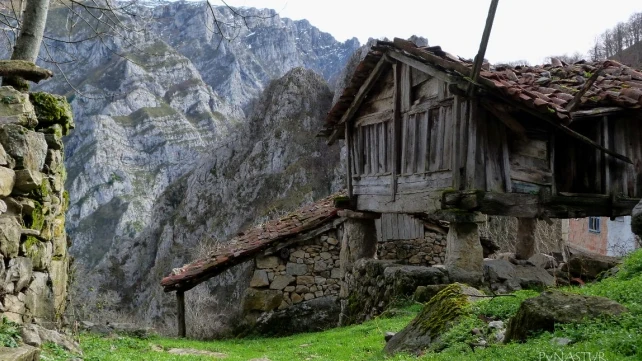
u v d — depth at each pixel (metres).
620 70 9.52
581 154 8.73
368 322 9.10
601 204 8.55
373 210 10.65
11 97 5.50
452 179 8.26
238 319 13.88
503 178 8.09
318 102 54.59
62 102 6.27
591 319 3.93
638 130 8.79
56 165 6.00
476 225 8.47
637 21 38.88
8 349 3.77
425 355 4.67
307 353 7.27
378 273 10.34
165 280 13.12
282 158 49.62
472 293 5.93
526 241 10.83
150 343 8.55
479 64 7.31
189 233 46.62
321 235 13.50
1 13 7.71
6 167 4.94
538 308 4.16
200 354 7.96
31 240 5.19
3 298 4.62
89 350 5.66
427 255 14.04
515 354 3.73
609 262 9.09
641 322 3.65
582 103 8.20
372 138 10.81
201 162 54.75
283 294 13.19
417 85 9.38
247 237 14.19
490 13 6.87
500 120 7.99
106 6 8.03
